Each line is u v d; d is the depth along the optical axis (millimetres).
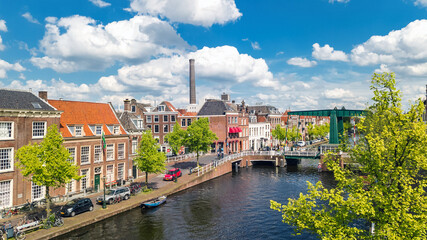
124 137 40844
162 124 65688
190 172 46781
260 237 24625
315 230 14297
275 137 89812
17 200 27828
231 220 28609
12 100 28328
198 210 31609
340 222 13508
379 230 12383
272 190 40969
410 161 13375
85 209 27922
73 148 33812
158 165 37094
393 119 13836
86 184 35188
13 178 27594
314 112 62500
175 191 38562
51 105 34281
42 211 27609
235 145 74938
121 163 40531
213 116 72312
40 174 23391
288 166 64812
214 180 48531
